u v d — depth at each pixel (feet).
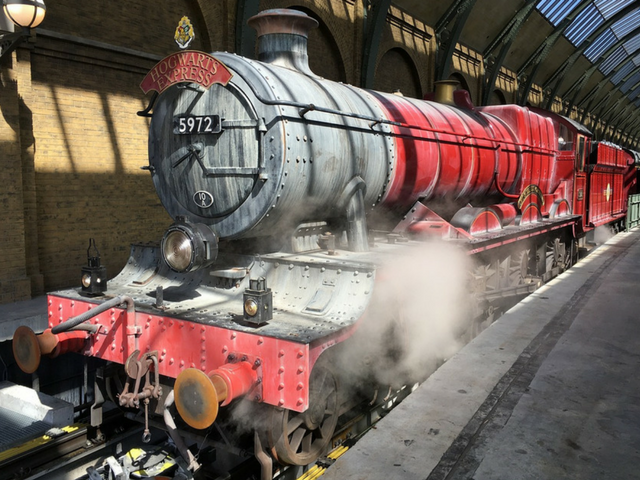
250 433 12.82
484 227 21.77
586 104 129.70
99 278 14.34
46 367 20.38
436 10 51.72
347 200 15.56
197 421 10.38
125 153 28.81
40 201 25.13
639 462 10.13
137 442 16.52
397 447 10.62
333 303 12.42
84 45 25.88
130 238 29.37
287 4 35.42
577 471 9.81
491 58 66.49
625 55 124.36
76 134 26.40
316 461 13.56
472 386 13.62
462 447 10.61
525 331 18.48
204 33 31.35
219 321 11.75
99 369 15.12
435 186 20.18
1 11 19.02
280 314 12.32
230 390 10.39
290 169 13.06
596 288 25.95
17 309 21.74
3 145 22.62
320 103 14.75
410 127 17.87
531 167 28.86
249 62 13.71
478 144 22.93
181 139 14.42
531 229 25.96
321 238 15.70
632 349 16.65
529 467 9.93
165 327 12.33
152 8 28.81
